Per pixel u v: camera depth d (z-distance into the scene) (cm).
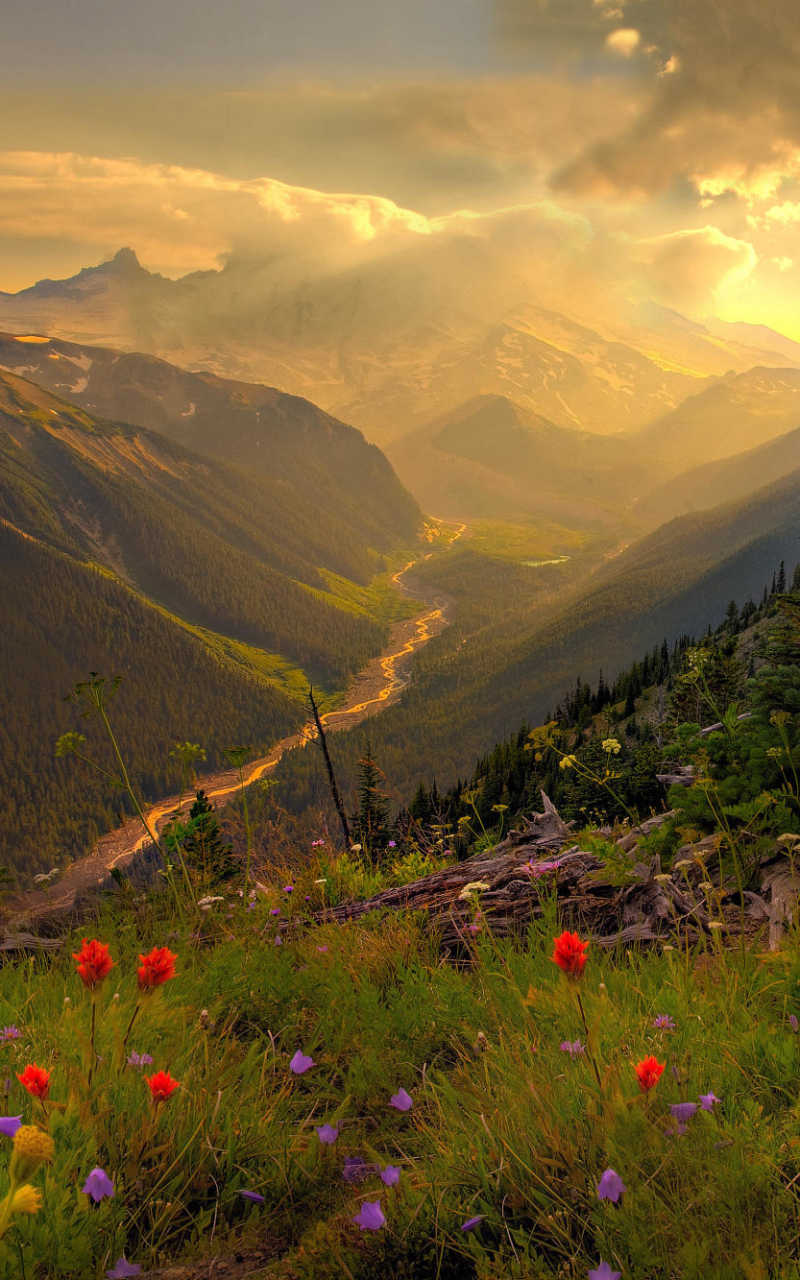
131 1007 326
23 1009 360
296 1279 199
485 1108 260
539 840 650
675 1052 260
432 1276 194
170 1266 209
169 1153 245
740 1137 207
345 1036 359
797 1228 179
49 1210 201
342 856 737
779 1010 295
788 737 461
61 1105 231
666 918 427
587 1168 214
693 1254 170
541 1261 186
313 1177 247
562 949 238
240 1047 353
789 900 390
